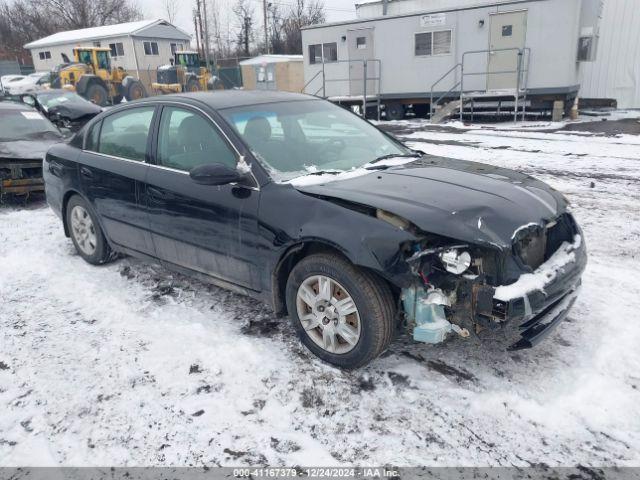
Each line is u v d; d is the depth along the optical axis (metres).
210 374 3.15
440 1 18.41
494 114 15.76
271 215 3.22
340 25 18.30
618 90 17.23
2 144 7.52
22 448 2.60
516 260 2.82
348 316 3.05
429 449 2.51
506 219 2.86
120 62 38.19
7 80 32.56
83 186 4.67
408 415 2.75
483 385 2.95
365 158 3.94
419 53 16.89
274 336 3.56
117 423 2.75
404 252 2.79
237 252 3.48
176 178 3.81
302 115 4.13
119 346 3.49
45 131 8.41
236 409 2.83
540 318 2.91
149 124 4.14
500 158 9.88
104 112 4.70
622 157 9.57
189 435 2.65
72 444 2.61
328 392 2.95
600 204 6.59
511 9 14.77
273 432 2.66
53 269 4.91
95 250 4.86
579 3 13.86
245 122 3.71
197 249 3.77
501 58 15.35
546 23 14.36
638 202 6.64
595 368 3.05
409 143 12.19
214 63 41.19
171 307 4.04
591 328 3.50
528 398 2.82
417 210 2.84
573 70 14.58
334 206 3.01
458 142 12.09
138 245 4.34
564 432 2.59
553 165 9.09
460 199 3.00
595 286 4.17
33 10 56.03
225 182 3.29
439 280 2.78
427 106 18.94
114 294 4.31
